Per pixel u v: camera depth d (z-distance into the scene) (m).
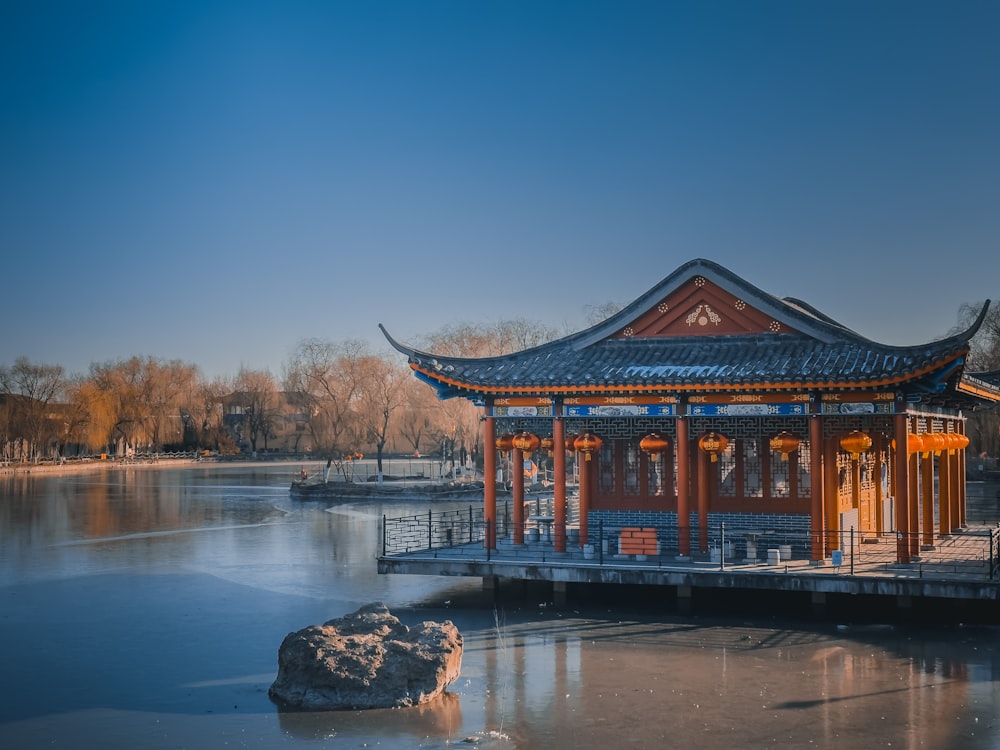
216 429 167.38
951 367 31.53
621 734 21.31
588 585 36.62
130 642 30.11
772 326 36.44
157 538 57.03
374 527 62.22
